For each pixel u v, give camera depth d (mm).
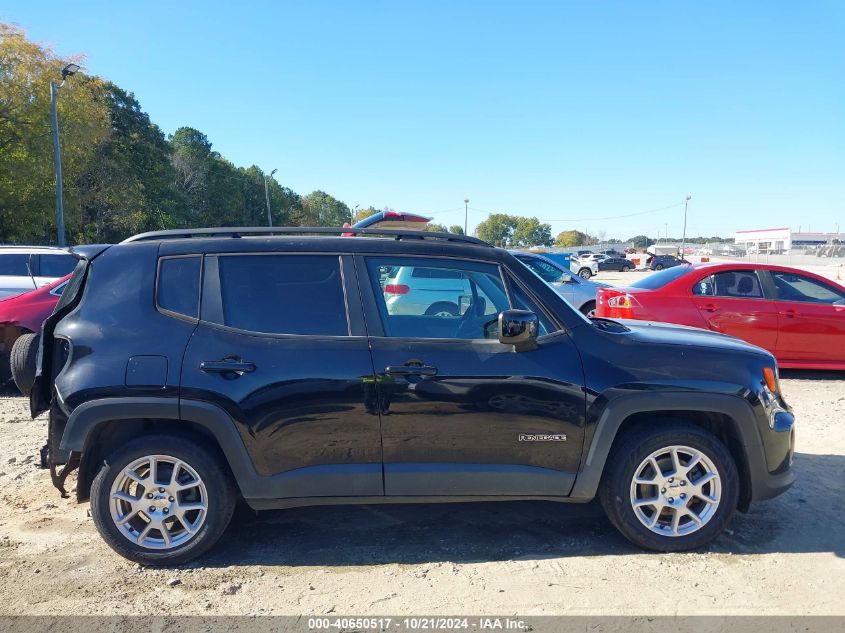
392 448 3369
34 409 3510
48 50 31812
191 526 3383
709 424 3744
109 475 3301
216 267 3502
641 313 8008
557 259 15711
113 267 3504
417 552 3570
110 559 3482
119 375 3252
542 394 3385
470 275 3645
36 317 7363
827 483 4566
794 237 93312
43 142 31328
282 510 4160
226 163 77562
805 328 8008
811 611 2969
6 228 33594
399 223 8836
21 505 4199
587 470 3438
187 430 3408
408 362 3354
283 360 3322
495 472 3410
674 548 3506
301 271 3527
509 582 3234
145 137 52781
